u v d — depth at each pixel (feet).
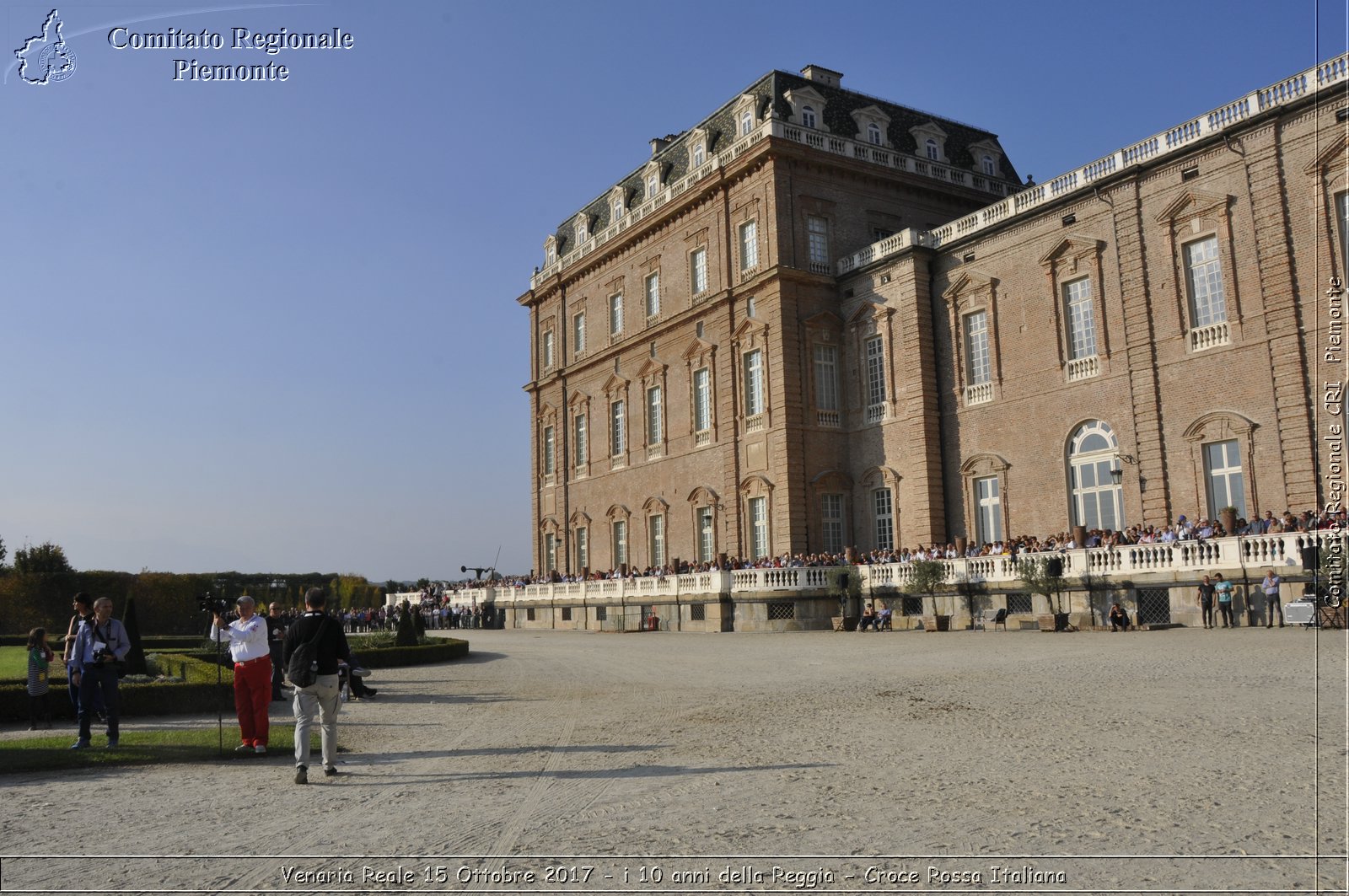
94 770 42.42
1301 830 26.32
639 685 70.74
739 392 164.04
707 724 49.73
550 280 223.71
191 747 46.70
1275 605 87.20
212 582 214.48
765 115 159.53
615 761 40.45
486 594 215.10
